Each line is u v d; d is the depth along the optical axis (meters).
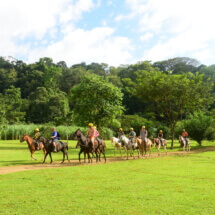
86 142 16.09
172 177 10.77
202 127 33.53
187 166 14.12
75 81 101.50
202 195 7.87
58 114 71.75
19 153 22.78
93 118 29.64
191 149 28.84
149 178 10.55
